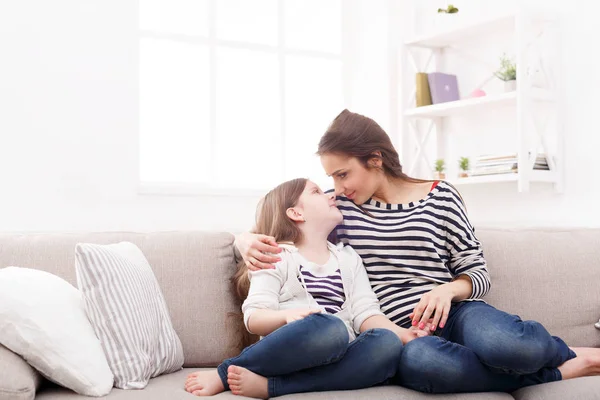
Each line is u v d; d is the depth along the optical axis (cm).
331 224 196
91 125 326
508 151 339
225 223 356
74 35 323
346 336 157
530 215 327
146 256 200
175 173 358
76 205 322
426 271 194
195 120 362
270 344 156
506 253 208
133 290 171
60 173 319
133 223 334
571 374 171
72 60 322
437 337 163
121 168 331
